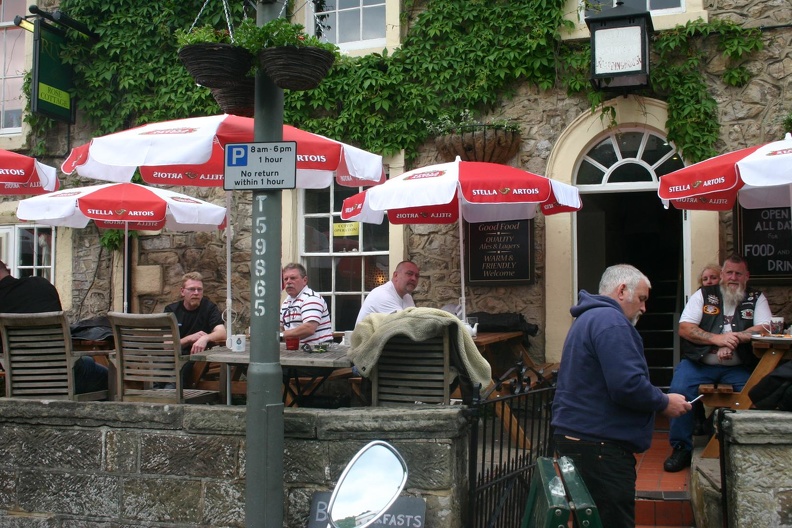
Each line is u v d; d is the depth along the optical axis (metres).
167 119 9.02
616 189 7.82
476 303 8.07
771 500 3.98
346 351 5.45
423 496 4.24
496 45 8.01
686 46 7.50
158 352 5.02
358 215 7.01
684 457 5.85
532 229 7.88
